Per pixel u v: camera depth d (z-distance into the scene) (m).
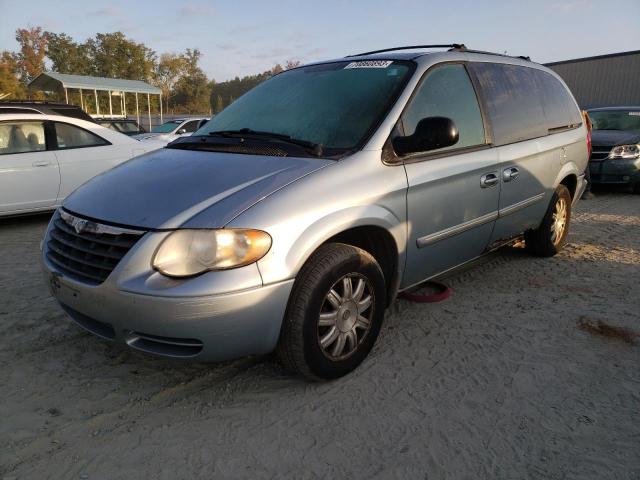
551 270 4.61
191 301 2.21
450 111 3.36
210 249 2.25
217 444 2.31
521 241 5.45
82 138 6.77
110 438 2.35
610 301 3.90
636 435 2.37
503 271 4.59
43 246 2.86
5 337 3.29
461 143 3.39
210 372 2.90
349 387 2.75
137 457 2.22
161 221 2.34
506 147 3.77
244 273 2.27
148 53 55.19
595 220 6.73
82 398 2.65
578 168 4.90
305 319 2.50
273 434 2.38
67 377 2.84
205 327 2.26
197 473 2.13
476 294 4.04
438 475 2.13
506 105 3.89
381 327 3.28
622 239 5.71
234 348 2.36
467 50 3.80
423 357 3.07
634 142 8.61
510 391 2.72
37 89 24.59
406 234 2.99
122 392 2.71
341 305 2.70
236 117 3.53
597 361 3.03
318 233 2.47
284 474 2.13
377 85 3.21
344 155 2.77
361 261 2.71
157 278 2.26
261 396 2.68
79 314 2.63
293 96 3.45
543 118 4.36
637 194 8.95
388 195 2.82
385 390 2.73
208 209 2.36
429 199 3.09
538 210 4.40
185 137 3.54
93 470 2.15
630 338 3.30
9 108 6.97
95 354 3.09
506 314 3.67
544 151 4.23
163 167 2.89
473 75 3.66
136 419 2.49
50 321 3.52
